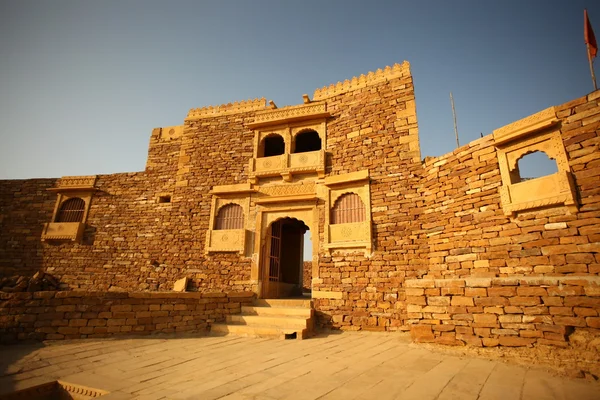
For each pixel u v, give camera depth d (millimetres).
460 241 8266
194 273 11781
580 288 5383
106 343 6785
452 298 6766
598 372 4590
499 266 7277
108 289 12328
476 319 6363
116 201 13805
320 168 11359
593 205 6020
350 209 10703
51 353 5777
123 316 7637
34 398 4059
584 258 5988
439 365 5145
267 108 13273
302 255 15742
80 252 13148
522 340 5738
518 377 4461
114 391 3887
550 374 4605
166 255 12312
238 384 4152
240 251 11508
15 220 14062
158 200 13414
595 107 6207
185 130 13805
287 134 12406
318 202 11180
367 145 11047
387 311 9242
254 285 11031
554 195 6480
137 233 12984
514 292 6031
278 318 8969
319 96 12539
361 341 7566
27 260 13344
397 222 9844
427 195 9516
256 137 12859
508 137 7395
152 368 4953
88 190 14070
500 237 7383
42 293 6891
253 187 12164
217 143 13281
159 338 7594
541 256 6602
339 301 9859
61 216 13969
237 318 9266
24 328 6594
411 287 7410
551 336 5461
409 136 10469
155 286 11945
